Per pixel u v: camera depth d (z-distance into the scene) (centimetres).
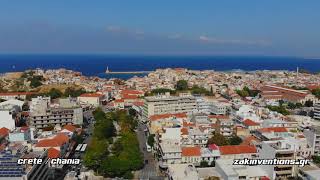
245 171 17888
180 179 17300
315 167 18650
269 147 19712
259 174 18050
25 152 18238
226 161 19150
